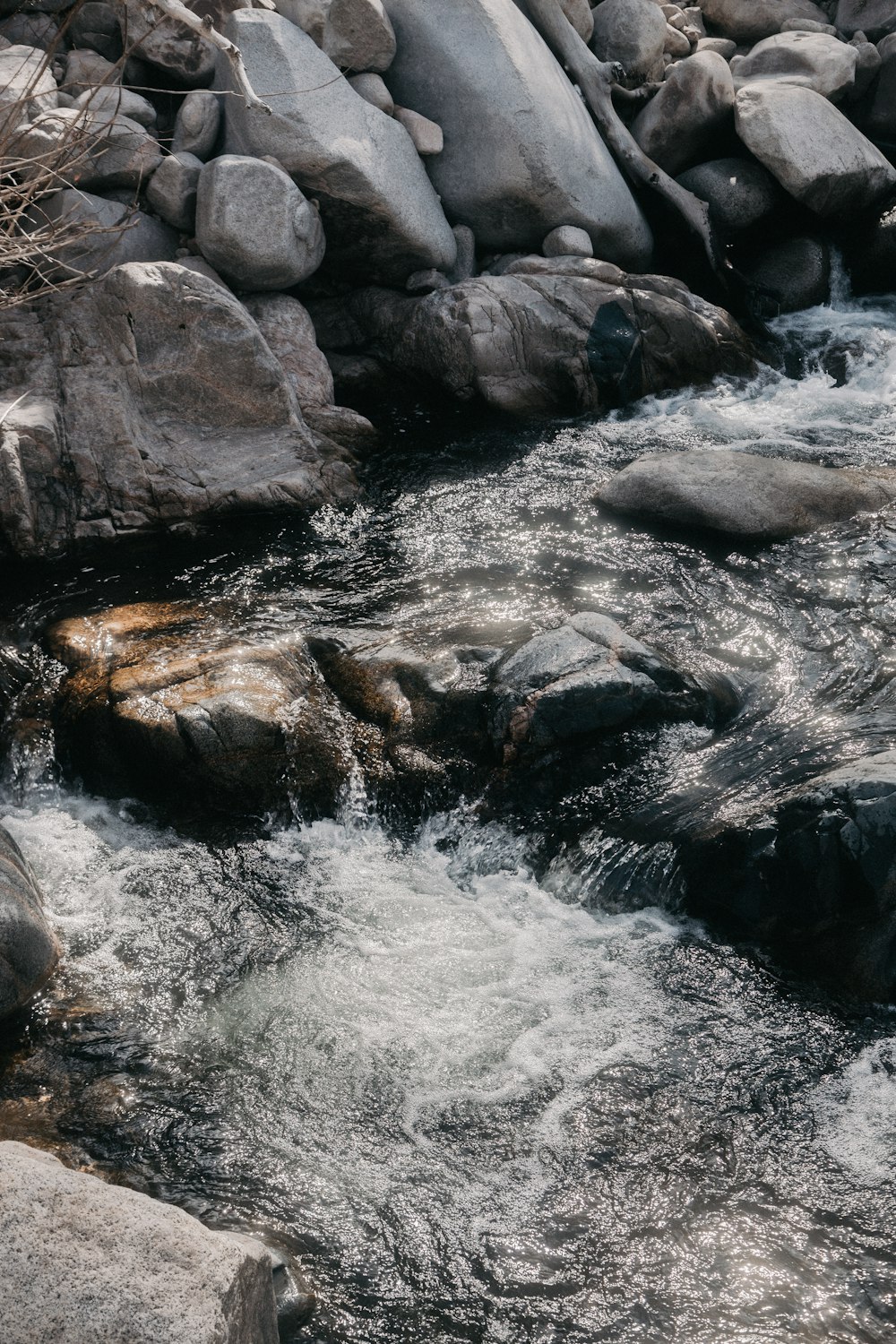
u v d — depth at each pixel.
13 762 6.12
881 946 4.82
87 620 6.78
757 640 6.55
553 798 5.71
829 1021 4.73
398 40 10.38
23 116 8.50
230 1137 4.35
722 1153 4.25
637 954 5.09
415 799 5.80
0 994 4.79
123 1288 3.03
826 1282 3.81
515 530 7.78
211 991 4.97
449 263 10.16
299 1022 4.82
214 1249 3.16
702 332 9.78
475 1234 4.00
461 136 10.30
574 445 8.91
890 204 11.37
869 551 7.32
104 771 6.01
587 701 5.81
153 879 5.55
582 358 9.37
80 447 7.70
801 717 5.93
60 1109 4.46
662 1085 4.51
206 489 7.84
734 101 11.18
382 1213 4.07
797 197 10.96
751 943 5.09
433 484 8.40
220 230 8.85
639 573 7.23
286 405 8.27
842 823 4.93
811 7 13.02
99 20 9.62
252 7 9.74
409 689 6.12
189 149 9.40
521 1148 4.30
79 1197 3.22
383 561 7.47
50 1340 2.93
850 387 9.98
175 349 8.04
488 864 5.59
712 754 5.76
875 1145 4.25
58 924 5.30
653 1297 3.79
